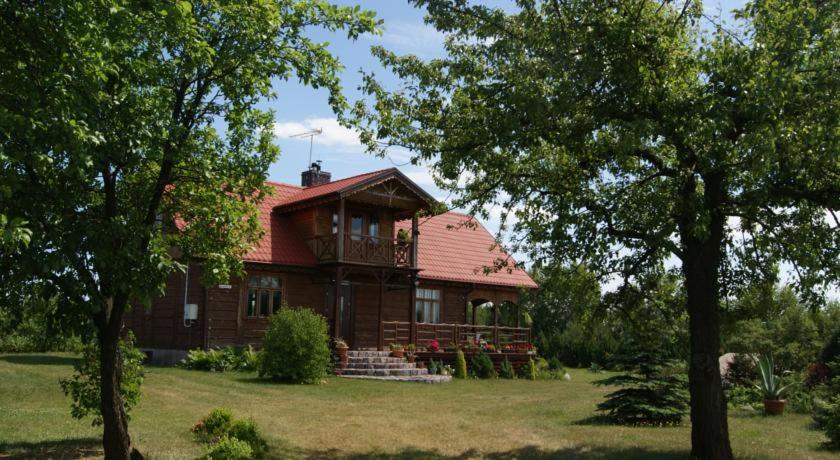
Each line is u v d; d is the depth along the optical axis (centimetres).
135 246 729
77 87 674
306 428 1259
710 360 998
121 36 711
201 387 1694
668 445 1171
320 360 2000
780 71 818
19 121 610
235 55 850
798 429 1407
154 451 971
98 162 729
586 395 2042
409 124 1091
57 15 681
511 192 1102
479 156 1010
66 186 734
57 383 1545
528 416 1544
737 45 922
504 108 970
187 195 977
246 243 1067
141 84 842
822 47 852
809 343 2575
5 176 622
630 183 1073
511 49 926
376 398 1772
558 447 1163
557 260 1103
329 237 2470
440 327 2831
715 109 848
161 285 762
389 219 2727
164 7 720
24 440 1019
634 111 930
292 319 1977
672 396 1434
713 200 974
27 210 662
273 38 877
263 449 1045
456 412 1580
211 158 922
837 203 925
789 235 1038
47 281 682
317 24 911
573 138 949
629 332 1236
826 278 978
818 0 871
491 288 3066
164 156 832
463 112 1038
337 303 2400
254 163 951
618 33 883
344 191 2409
